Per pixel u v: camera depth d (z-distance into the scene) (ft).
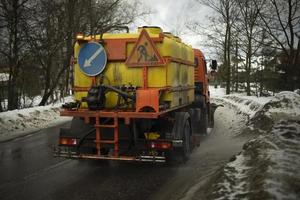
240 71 128.47
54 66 101.65
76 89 31.73
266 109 50.83
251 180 20.70
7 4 70.28
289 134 29.32
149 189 26.09
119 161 34.17
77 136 31.14
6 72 80.28
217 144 42.39
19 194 25.22
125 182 27.86
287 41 78.84
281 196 17.79
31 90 95.14
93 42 31.09
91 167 32.50
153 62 29.99
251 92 117.29
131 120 29.71
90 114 29.66
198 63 47.75
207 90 52.34
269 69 106.11
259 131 46.57
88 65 31.24
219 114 74.54
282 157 23.34
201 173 29.12
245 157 25.54
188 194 23.45
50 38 80.64
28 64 83.97
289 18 76.79
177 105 33.27
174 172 30.53
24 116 61.46
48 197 24.56
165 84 30.32
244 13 102.27
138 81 30.63
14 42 72.38
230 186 20.89
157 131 30.73
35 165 33.40
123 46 30.89
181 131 31.24
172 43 31.14
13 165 33.42
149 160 29.71
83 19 92.02
